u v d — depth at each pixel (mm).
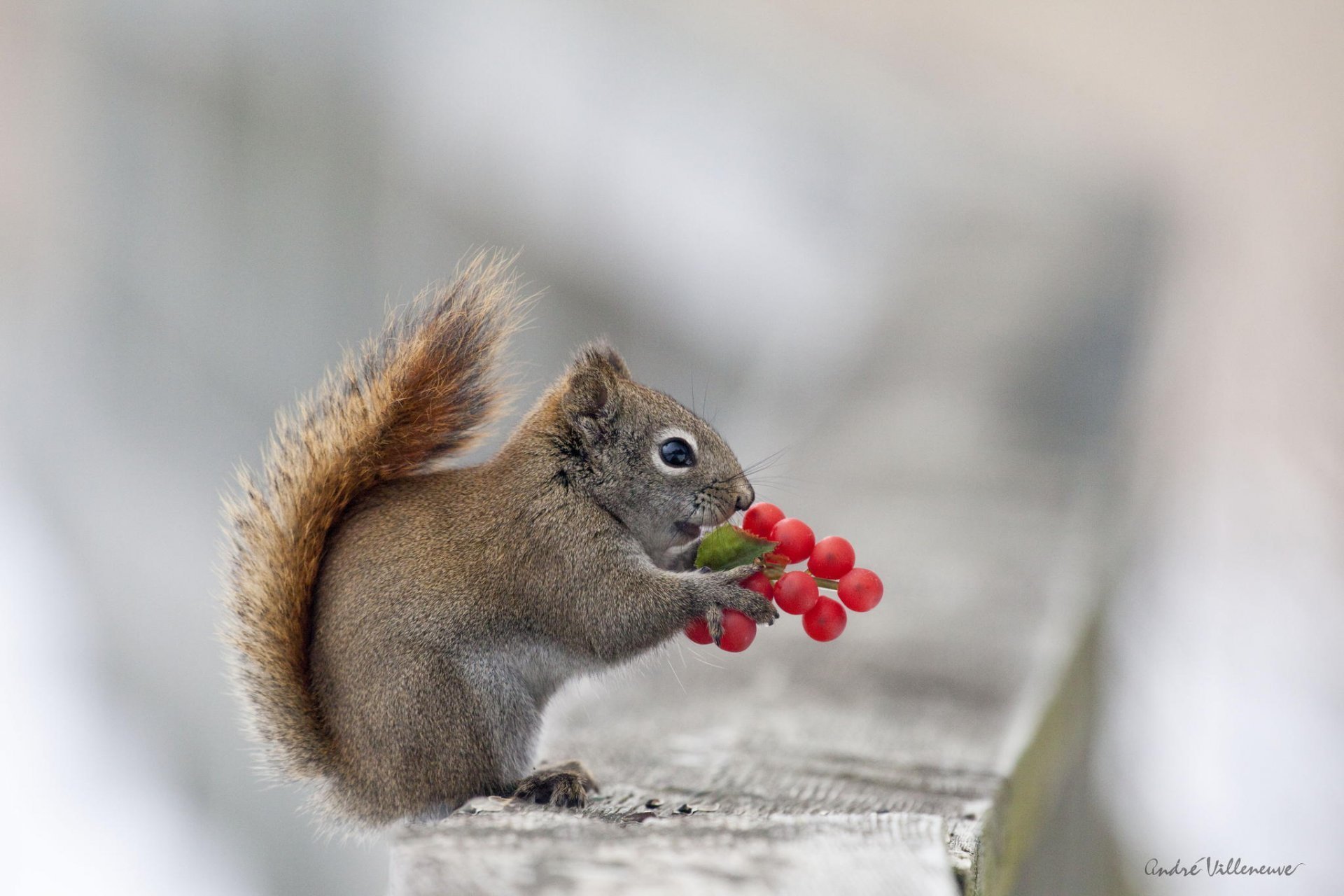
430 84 17875
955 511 9438
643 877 3564
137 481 15406
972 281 15609
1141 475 12297
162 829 11789
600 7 21297
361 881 11656
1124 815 9672
